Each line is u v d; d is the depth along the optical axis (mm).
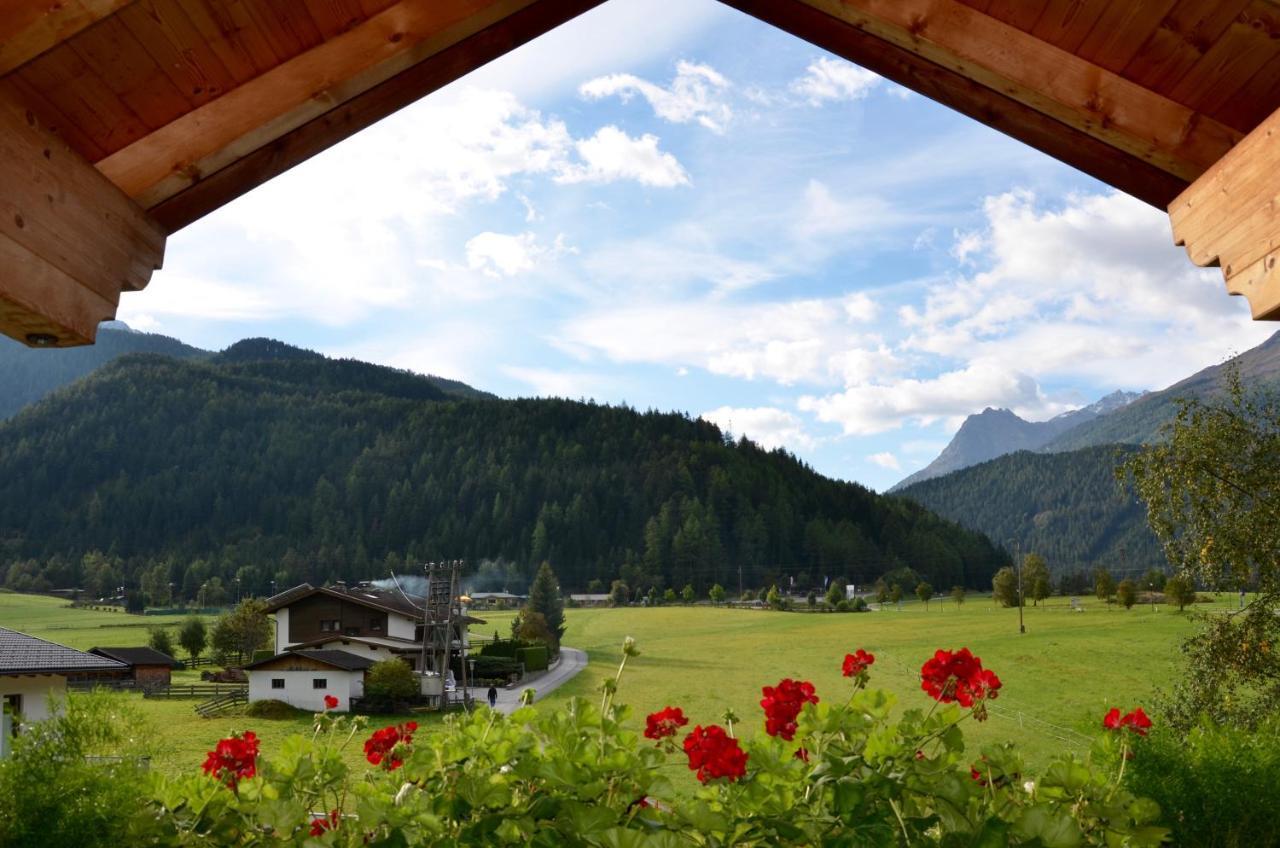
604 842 1846
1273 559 12242
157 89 2014
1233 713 11852
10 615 91875
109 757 2369
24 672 14508
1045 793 2178
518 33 2326
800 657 47781
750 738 2363
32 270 1858
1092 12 1888
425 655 36156
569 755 2131
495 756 2193
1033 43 1978
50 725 2299
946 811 1982
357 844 2109
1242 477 12641
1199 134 1981
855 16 2027
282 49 2051
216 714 29516
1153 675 35250
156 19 1863
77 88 1906
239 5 1905
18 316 1890
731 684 35562
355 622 40656
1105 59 1959
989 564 135500
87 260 2023
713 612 88062
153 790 2277
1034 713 25625
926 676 2295
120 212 2123
